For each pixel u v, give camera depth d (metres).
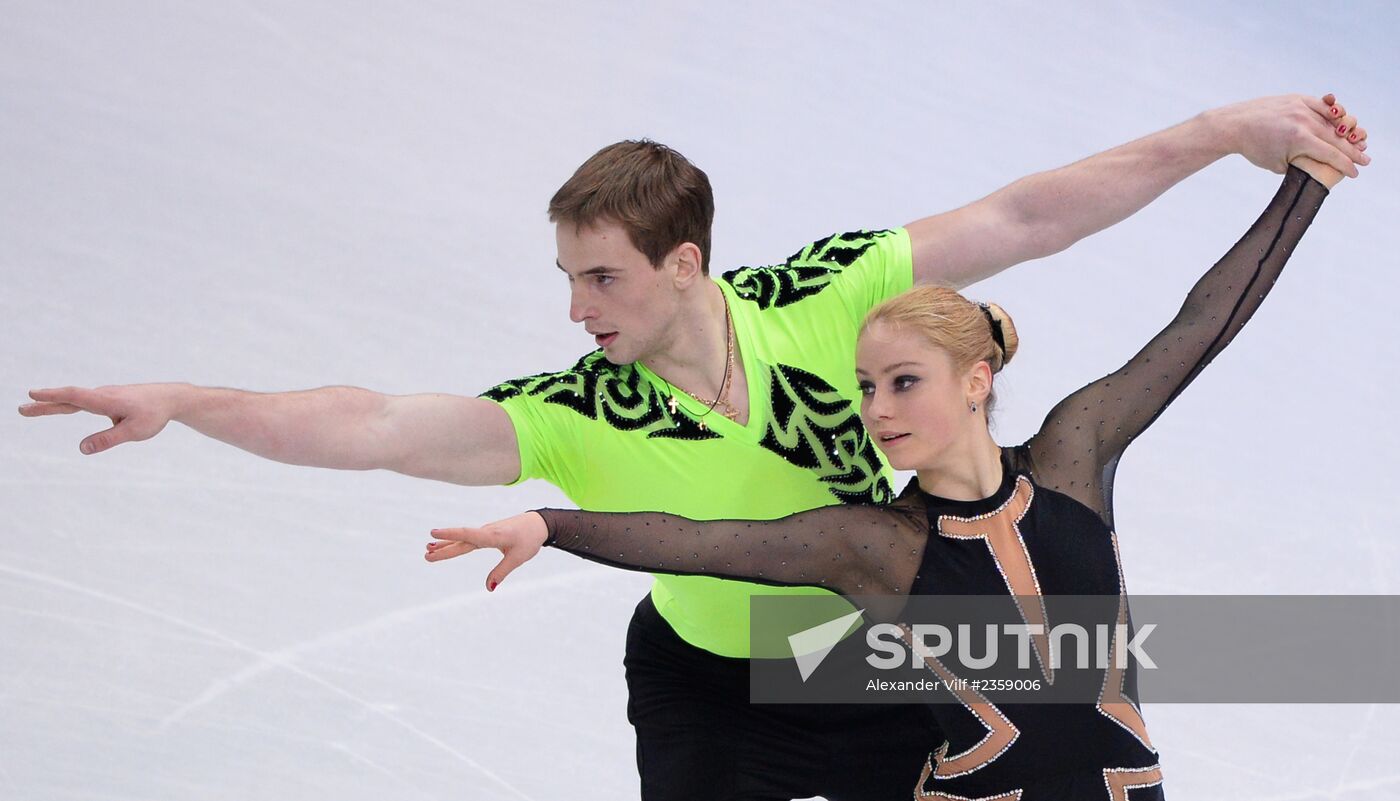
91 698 14.36
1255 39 28.31
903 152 24.14
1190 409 20.44
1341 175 11.58
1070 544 10.41
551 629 16.17
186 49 23.38
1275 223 11.43
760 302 11.23
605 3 26.39
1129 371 11.00
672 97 24.58
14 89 21.92
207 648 15.11
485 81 24.12
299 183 21.52
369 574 16.36
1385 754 15.52
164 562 15.96
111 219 20.23
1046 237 12.08
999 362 10.59
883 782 12.01
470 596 16.39
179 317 18.97
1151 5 28.81
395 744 14.42
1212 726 15.70
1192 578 17.62
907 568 10.32
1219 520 18.59
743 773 11.95
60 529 16.09
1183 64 27.42
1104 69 27.00
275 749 14.16
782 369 11.11
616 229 10.34
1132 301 21.97
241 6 24.47
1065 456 10.66
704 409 10.96
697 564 10.01
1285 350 21.78
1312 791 14.98
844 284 11.42
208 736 14.17
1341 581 17.86
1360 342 22.16
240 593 15.79
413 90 23.64
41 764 13.60
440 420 10.44
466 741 14.59
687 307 10.79
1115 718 10.48
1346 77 27.67
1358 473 19.73
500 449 10.74
